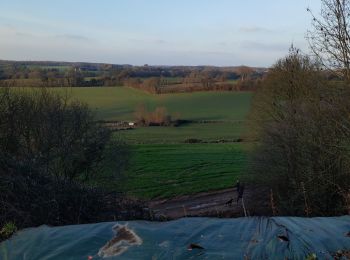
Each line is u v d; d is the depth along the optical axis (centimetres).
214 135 5497
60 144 2145
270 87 2839
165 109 6500
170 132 5719
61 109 2294
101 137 2370
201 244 534
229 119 6512
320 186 1582
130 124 5944
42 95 2308
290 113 2086
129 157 2606
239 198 2533
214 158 4175
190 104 7381
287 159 1911
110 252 517
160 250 516
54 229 600
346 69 1266
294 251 512
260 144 2525
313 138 1619
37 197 921
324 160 1560
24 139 2048
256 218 645
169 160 4056
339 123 1329
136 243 538
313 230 592
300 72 2414
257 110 2978
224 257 498
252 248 521
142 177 3419
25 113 2070
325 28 1270
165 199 2856
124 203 1234
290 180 1855
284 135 1944
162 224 614
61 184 1052
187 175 3522
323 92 1442
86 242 544
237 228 590
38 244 550
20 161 1177
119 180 2394
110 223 618
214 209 2480
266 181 2156
